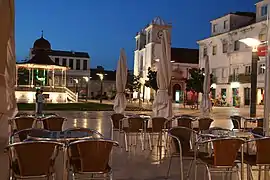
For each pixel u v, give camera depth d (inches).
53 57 2878.9
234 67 1675.7
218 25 1852.9
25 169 167.8
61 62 2906.0
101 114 903.1
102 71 3184.1
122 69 509.0
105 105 1418.6
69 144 181.8
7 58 171.2
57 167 242.1
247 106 1583.4
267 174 245.8
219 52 1804.9
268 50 249.6
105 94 2994.6
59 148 198.5
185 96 2016.5
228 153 202.7
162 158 324.5
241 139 203.5
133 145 395.2
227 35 1724.9
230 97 1699.1
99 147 180.5
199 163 254.1
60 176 223.1
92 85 3021.7
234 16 1749.5
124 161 310.8
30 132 228.7
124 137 407.2
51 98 1578.5
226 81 1737.2
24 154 166.2
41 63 1555.1
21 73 2241.6
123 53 512.4
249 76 1557.6
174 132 253.0
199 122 353.4
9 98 195.2
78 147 178.7
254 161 222.4
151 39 2300.7
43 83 1831.9
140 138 442.0
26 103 1403.8
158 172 271.4
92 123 665.6
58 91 1598.2
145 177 255.9
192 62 2361.0
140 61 2568.9
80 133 229.0
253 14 1785.2
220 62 1792.6
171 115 405.7
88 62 2982.3
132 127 362.6
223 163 203.8
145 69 2394.2
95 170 182.1
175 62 2320.4
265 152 212.5
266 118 245.3
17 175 169.2
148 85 1957.4
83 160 179.9
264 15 1497.3
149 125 399.9
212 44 1865.2
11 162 174.1
